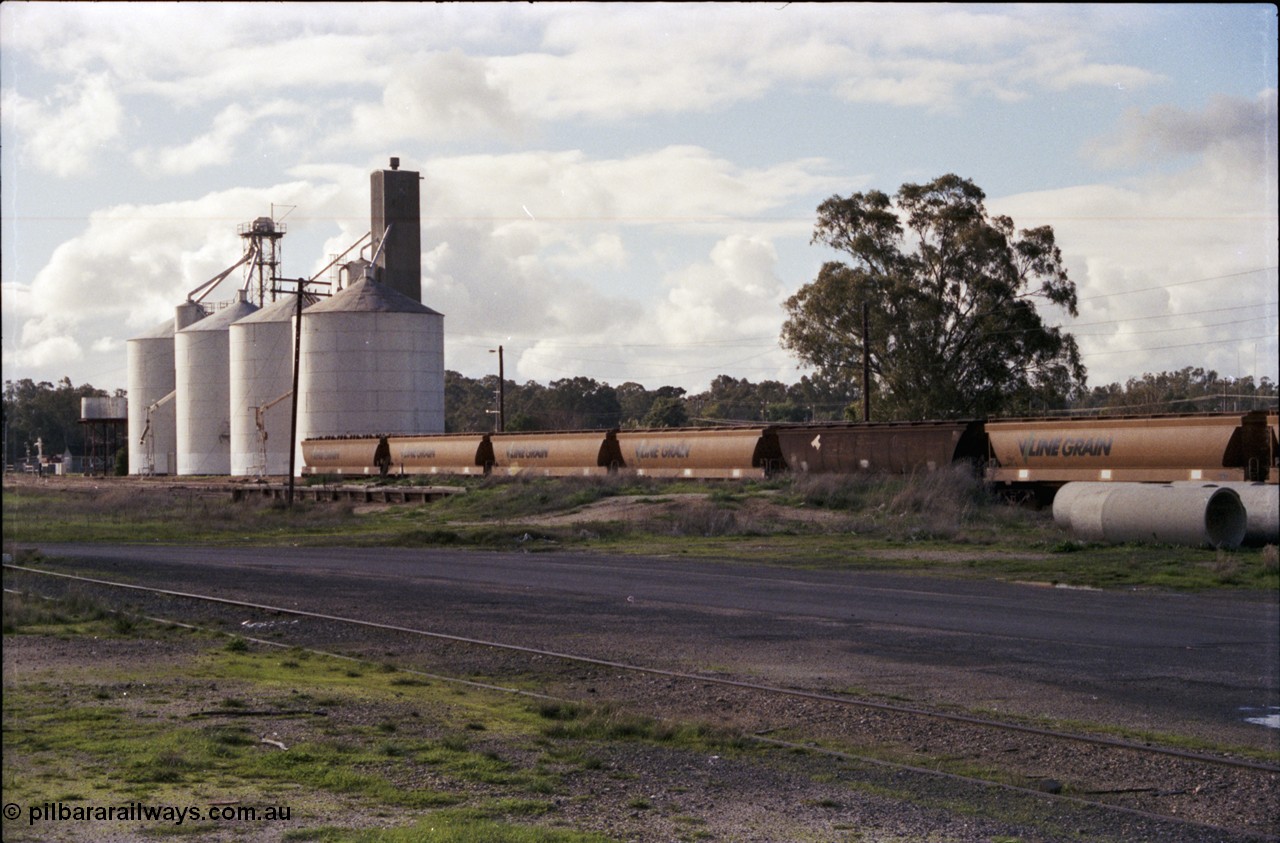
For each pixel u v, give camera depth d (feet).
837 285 220.84
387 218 289.12
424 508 167.32
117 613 58.34
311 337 256.52
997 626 55.11
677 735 33.40
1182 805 27.48
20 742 30.32
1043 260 223.71
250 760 29.09
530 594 69.21
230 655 47.47
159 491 222.07
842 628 54.60
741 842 23.95
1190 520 90.17
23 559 94.43
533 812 25.61
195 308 343.46
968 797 27.76
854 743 33.24
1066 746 32.55
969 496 123.34
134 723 33.09
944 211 223.30
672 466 165.78
